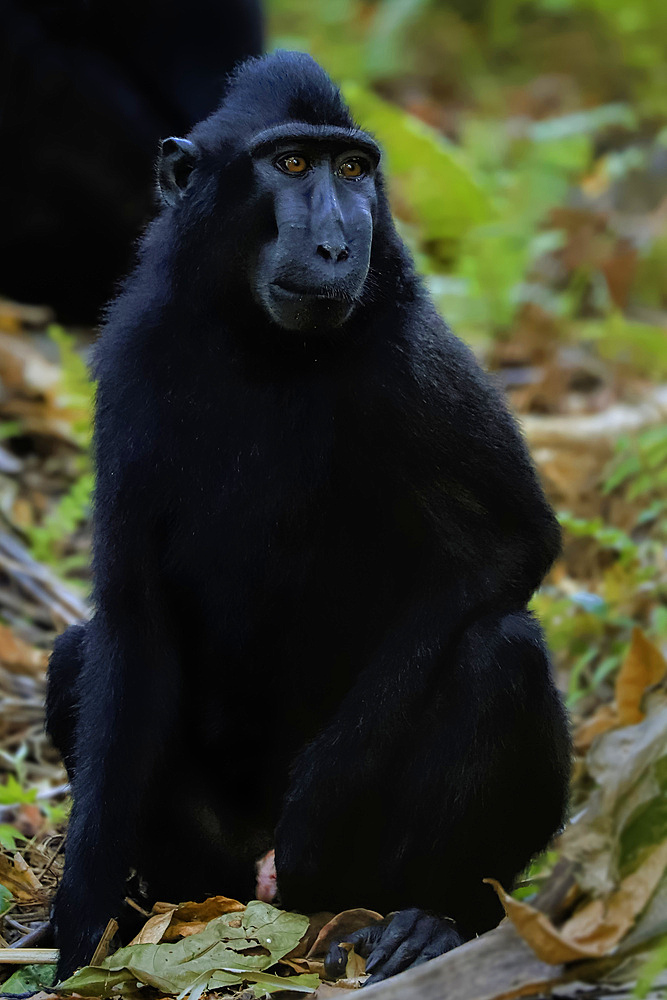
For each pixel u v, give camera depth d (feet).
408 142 69.87
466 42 102.68
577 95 96.58
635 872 22.34
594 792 22.90
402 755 29.19
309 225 28.32
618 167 75.10
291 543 29.89
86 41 64.95
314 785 28.96
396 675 28.86
